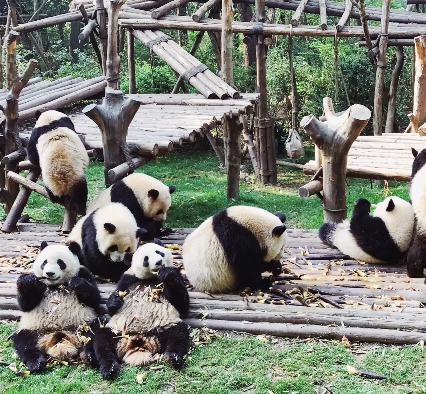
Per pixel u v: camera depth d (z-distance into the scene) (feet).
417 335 15.24
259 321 16.56
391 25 42.14
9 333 16.66
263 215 18.86
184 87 46.44
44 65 70.08
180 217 33.68
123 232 19.85
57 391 13.92
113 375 14.23
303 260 22.03
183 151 53.26
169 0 47.65
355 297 18.34
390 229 21.20
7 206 29.63
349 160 28.66
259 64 41.29
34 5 71.46
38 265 16.44
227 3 36.37
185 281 19.61
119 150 26.07
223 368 14.51
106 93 25.72
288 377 14.05
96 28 43.91
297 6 43.80
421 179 20.15
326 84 48.65
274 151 43.62
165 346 14.94
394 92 43.68
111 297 16.14
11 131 28.86
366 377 13.91
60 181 25.39
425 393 13.16
